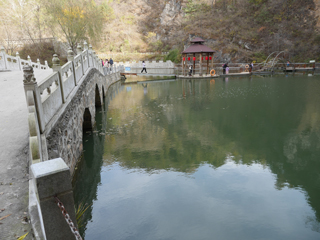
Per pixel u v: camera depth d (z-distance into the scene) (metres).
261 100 18.39
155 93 23.09
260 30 49.84
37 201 2.95
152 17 62.47
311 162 8.79
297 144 10.41
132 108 17.16
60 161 2.81
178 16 58.91
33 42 39.66
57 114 6.18
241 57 44.94
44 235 2.64
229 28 50.69
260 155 9.47
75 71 9.30
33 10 40.25
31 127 4.22
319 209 6.24
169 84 29.45
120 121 14.03
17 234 2.80
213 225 5.66
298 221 5.80
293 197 6.77
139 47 56.41
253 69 39.19
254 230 5.49
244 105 17.06
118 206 6.45
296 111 15.21
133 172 8.27
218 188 7.25
